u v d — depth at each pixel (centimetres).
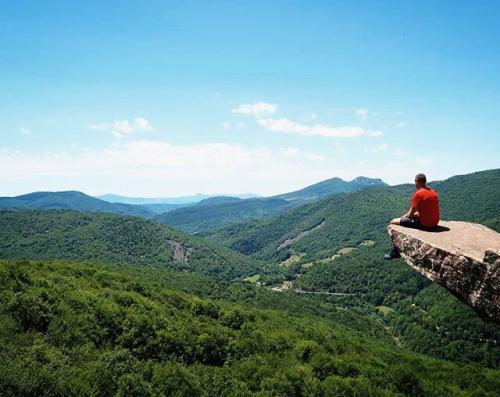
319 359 4494
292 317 9675
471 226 1330
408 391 4538
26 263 4800
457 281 1068
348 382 3984
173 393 2619
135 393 2266
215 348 4050
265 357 4341
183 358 3669
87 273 5759
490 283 968
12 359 1888
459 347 11081
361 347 7006
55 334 2595
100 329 3128
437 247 1130
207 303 6100
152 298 5450
